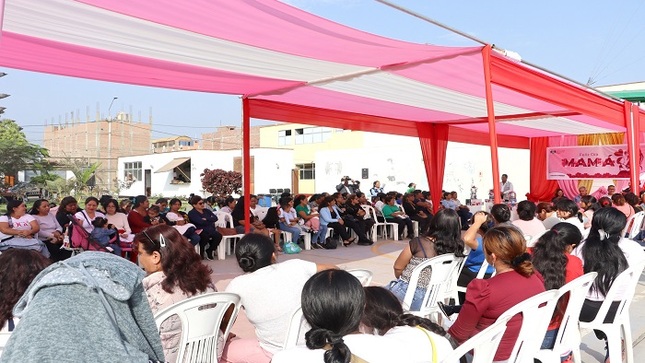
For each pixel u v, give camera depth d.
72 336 1.19
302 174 30.00
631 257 3.89
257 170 28.59
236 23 4.12
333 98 8.03
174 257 2.79
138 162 37.44
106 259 1.39
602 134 14.99
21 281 2.08
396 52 5.09
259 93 7.58
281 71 6.08
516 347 2.62
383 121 10.76
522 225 5.44
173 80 6.45
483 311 2.67
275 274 2.88
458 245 3.96
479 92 7.30
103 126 54.56
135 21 4.06
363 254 9.64
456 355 1.89
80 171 31.75
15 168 35.50
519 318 2.64
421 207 12.60
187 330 2.65
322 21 4.06
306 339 1.63
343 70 6.08
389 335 1.83
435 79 6.42
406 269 3.96
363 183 21.78
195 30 4.32
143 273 1.44
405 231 12.29
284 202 10.24
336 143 25.05
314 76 6.47
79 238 6.79
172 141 56.97
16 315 1.29
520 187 17.77
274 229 9.74
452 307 3.74
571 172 15.62
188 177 33.19
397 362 1.67
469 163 18.52
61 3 3.66
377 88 7.15
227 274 7.52
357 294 1.65
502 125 11.92
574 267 3.35
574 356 3.39
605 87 19.34
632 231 7.82
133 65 5.58
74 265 1.32
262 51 5.08
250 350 2.98
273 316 2.84
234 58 5.37
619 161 14.74
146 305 1.46
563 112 9.51
